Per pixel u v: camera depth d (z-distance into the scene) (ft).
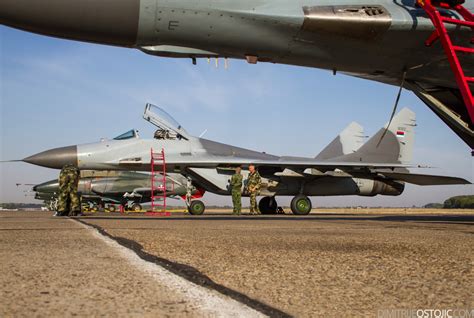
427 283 6.04
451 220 31.19
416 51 24.70
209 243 11.47
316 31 23.41
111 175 90.84
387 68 25.94
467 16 23.77
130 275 6.33
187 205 57.82
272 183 59.98
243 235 14.56
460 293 5.37
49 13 21.02
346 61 25.32
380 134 71.87
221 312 4.17
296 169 58.80
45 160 55.11
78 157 55.11
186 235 14.26
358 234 15.39
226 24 22.91
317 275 6.63
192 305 4.47
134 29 22.15
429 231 17.11
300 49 24.38
